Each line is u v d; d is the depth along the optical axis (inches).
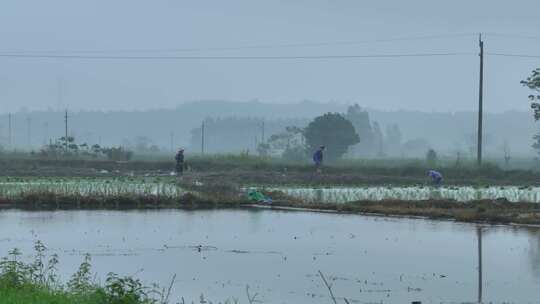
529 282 1732.3
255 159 6624.0
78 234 2514.8
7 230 2603.3
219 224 2859.3
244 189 4168.3
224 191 3905.0
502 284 1707.7
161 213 3282.5
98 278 1721.2
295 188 4594.0
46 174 5487.2
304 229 2716.5
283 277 1777.8
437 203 3516.2
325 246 2288.4
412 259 2050.9
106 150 7199.8
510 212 3193.9
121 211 3348.9
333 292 1616.6
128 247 2231.8
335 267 1923.0
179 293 1588.3
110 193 3614.7
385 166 6107.3
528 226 2851.9
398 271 1865.2
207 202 3661.4
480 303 1514.5
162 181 4751.5
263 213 3329.2
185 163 6063.0
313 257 2075.5
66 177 5280.5
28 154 7234.3
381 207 3430.1
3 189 3752.5
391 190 4461.1
